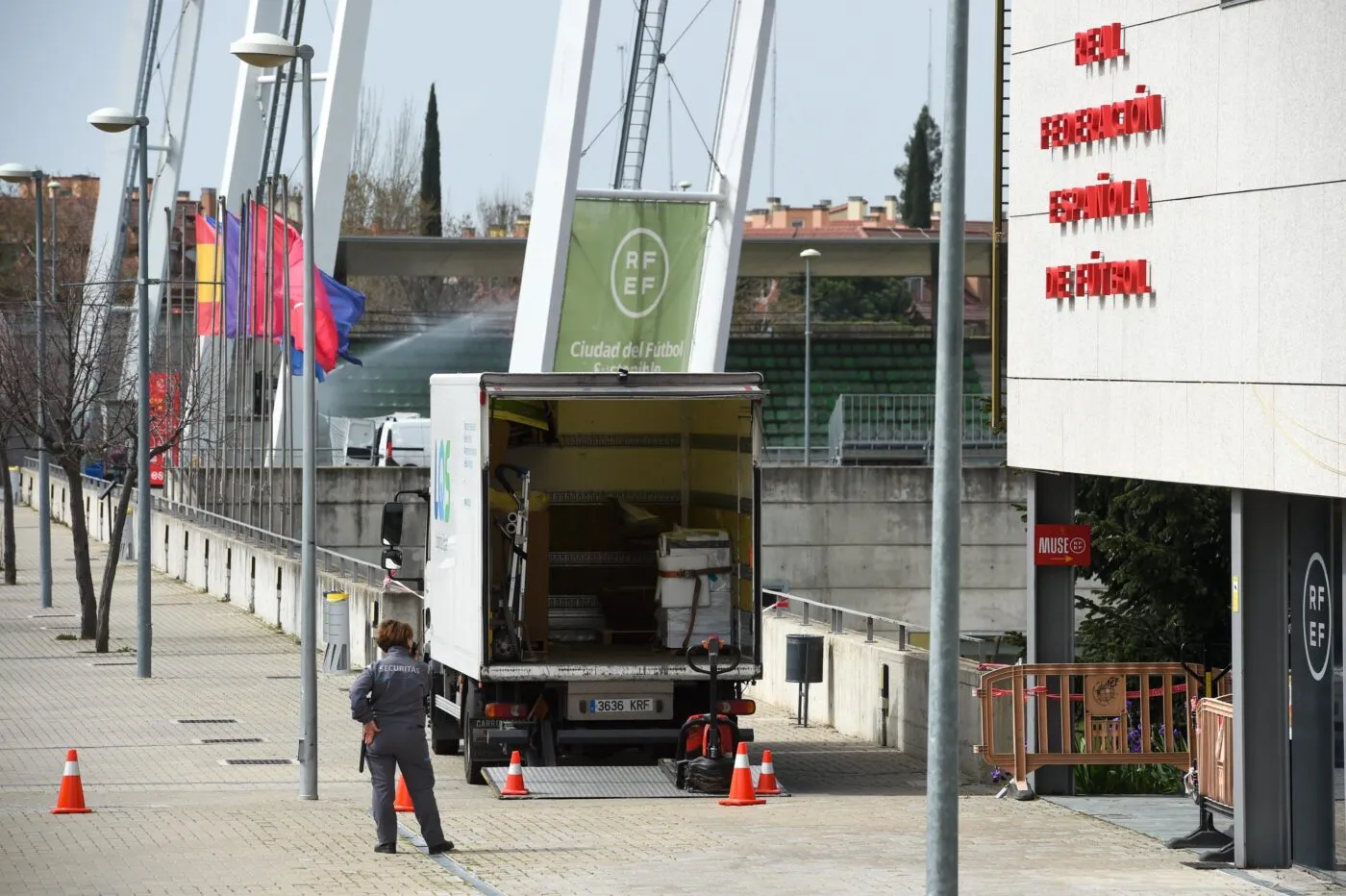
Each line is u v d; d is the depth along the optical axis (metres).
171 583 50.09
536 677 20.33
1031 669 19.62
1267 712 15.83
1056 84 18.89
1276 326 15.44
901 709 24.22
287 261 45.50
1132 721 22.22
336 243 54.88
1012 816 18.48
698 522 22.62
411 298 110.69
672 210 35.22
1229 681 19.88
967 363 90.75
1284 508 15.92
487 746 21.06
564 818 18.41
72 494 37.38
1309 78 15.08
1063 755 19.67
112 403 41.50
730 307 35.44
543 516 21.23
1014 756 19.64
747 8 35.06
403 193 115.19
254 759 23.89
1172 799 19.64
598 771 20.92
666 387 20.56
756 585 20.73
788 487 50.25
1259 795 15.79
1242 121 15.96
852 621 50.50
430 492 23.94
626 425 22.62
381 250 81.06
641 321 35.19
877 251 86.19
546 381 20.39
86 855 16.05
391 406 92.38
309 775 20.44
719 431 21.94
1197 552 25.41
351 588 34.28
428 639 24.11
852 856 15.96
